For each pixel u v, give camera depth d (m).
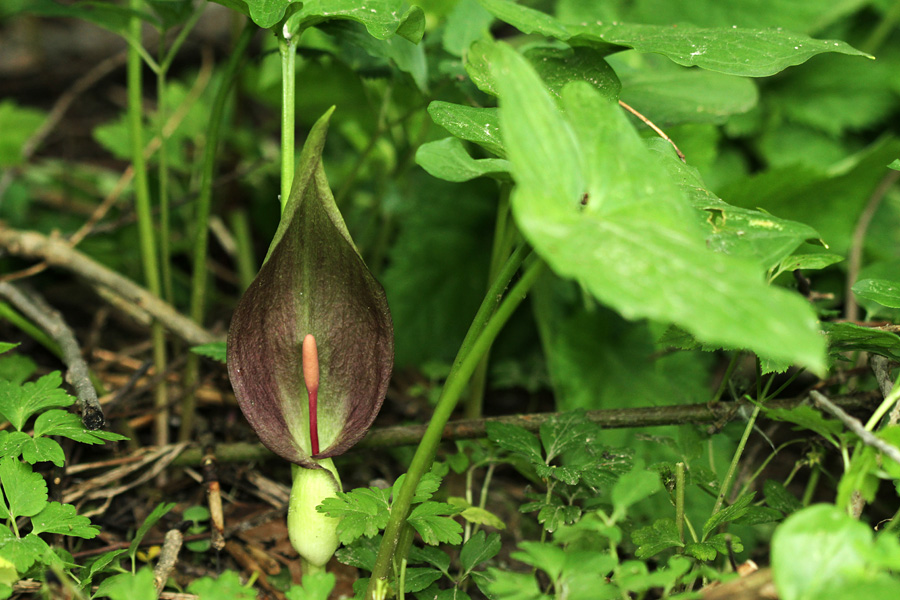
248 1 0.92
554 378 1.18
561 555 0.85
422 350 1.24
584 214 0.82
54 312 1.11
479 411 1.08
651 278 0.79
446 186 1.29
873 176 1.19
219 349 1.02
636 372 1.18
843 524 0.82
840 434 0.87
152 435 1.11
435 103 0.93
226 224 1.47
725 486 0.95
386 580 0.90
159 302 1.08
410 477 0.89
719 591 0.87
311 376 0.91
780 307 0.79
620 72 1.07
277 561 1.01
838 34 1.52
